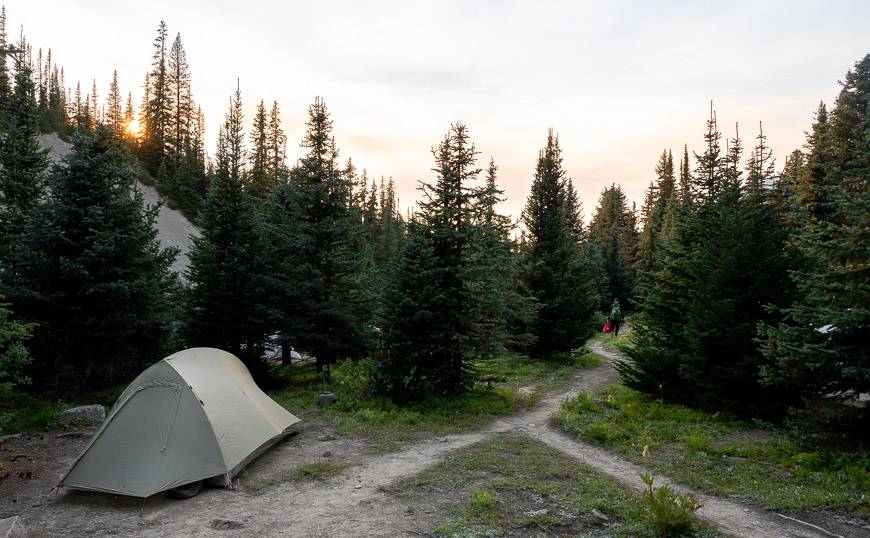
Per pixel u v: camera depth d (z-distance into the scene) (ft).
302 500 27.94
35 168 57.47
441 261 50.42
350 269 60.03
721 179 55.93
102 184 48.47
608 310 156.15
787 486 29.50
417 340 48.83
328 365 61.31
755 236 46.09
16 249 48.14
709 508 26.91
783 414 42.75
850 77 77.46
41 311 46.85
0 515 25.71
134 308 51.08
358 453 36.27
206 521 25.34
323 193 59.52
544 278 78.23
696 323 46.68
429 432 41.73
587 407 48.26
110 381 50.67
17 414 41.98
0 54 61.72
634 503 26.71
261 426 35.58
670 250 55.57
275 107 234.38
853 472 29.43
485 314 51.75
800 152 90.58
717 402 46.14
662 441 39.24
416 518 25.34
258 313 57.06
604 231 214.69
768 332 33.86
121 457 28.71
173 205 179.32
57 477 31.19
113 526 24.71
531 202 81.51
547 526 24.17
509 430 42.70
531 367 71.51
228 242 57.93
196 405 30.96
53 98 248.73
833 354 30.07
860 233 29.58
